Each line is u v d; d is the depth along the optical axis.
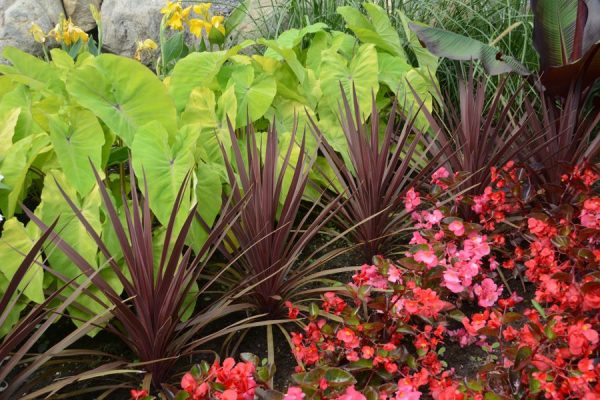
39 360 1.86
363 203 2.62
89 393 2.16
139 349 2.05
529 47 3.59
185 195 2.33
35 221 2.00
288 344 2.35
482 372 1.93
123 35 4.80
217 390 1.76
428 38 2.97
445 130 3.21
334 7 3.79
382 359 1.95
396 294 2.06
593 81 2.87
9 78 2.83
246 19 4.14
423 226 2.57
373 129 2.60
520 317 1.96
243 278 2.45
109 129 2.54
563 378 1.82
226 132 2.75
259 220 2.27
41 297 2.16
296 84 3.26
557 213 2.56
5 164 2.37
